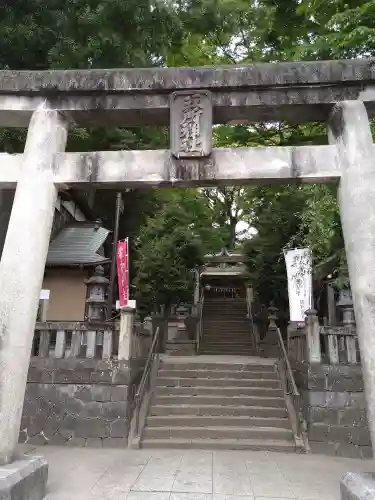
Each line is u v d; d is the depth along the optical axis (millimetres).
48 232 5445
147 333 11359
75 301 13219
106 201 16562
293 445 8086
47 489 5535
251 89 5547
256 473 6465
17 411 4836
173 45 10562
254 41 11789
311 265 9891
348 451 7941
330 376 8352
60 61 8367
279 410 9219
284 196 16000
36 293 5199
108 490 5547
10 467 4559
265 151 5379
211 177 5324
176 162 5402
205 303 25453
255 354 17969
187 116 5488
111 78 5602
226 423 8922
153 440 8312
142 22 8867
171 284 19672
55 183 5465
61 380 8586
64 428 8367
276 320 18422
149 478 6102
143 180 5379
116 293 16328
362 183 5117
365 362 4656
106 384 8516
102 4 8328
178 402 9695
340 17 7770
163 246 20109
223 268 27453
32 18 8172
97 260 12898
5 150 8578
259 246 18750
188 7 10430
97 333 9023
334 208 7895
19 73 5707
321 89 5504
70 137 9656
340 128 5395
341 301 9586
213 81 5508
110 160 5477
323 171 5297
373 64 5398
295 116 5820
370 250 4887
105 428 8312
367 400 4598
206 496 5371
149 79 5566
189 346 18281
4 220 8828
